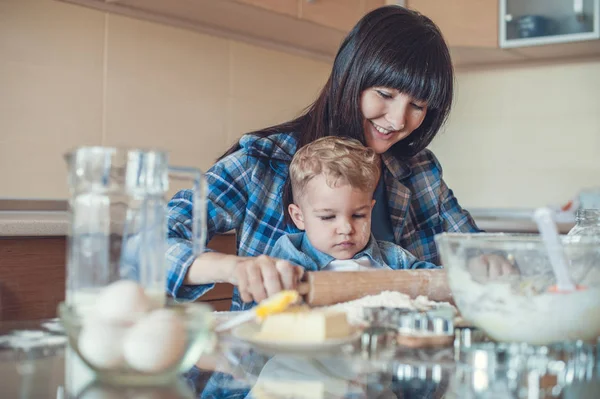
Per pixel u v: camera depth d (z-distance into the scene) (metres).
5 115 2.22
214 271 1.03
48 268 1.85
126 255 0.72
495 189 3.46
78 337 0.64
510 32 3.08
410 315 0.79
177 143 2.72
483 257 0.76
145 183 0.73
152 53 2.62
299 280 0.96
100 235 0.71
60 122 2.36
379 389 0.64
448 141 3.55
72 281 0.72
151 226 0.73
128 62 2.54
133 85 2.56
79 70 2.40
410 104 1.48
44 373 0.66
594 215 1.31
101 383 0.63
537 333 0.73
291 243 1.42
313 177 1.42
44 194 2.32
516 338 0.74
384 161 1.65
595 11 2.89
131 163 0.72
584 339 0.74
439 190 1.77
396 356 0.74
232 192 1.47
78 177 0.72
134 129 2.57
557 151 3.34
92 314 0.66
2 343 0.76
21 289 1.79
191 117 2.77
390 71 1.41
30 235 1.79
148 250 0.73
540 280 0.74
